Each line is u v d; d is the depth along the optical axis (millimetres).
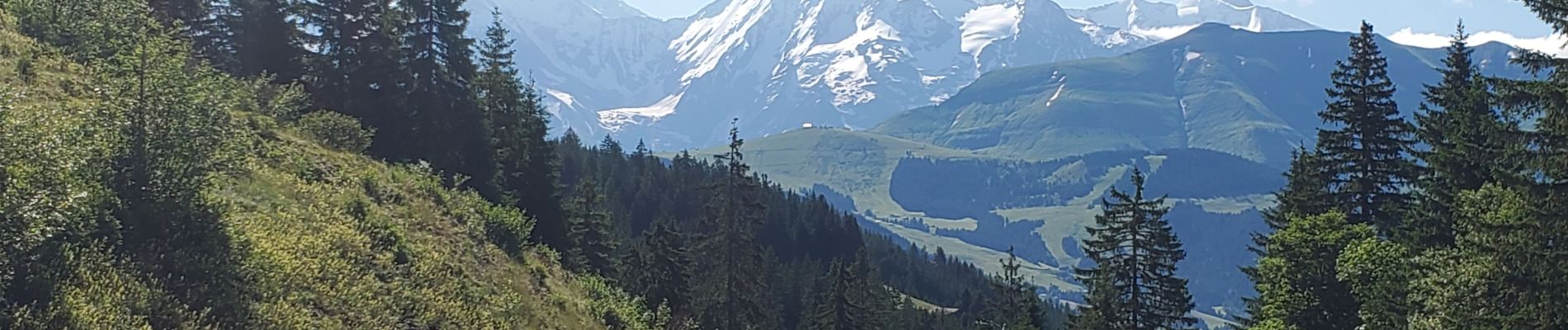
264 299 15422
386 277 19438
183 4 43750
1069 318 43844
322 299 16641
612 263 53844
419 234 23891
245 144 17875
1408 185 33969
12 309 11547
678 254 49500
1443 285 21016
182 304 13906
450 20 43250
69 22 24156
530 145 47625
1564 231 18484
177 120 15578
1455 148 28891
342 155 28719
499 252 26359
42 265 12414
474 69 44375
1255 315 34938
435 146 40938
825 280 95375
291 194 21469
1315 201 35375
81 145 13992
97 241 13492
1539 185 18797
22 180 12094
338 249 19188
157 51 16062
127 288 13359
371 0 41594
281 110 30391
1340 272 27734
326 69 41000
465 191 32531
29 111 13414
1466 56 34500
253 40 42000
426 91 41969
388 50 41188
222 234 16078
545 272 27781
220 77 18250
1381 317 25188
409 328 17984
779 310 81875
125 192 14797
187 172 15609
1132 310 40969
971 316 131625
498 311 21516
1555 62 18859
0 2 24109
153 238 14867
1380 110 34938
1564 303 18516
